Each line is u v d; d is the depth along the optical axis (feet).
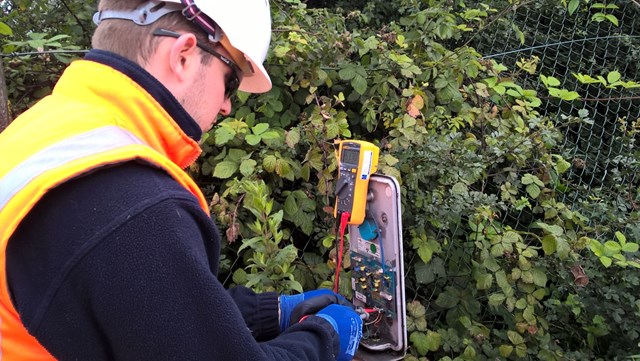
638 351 7.45
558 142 10.23
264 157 7.22
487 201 7.42
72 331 2.17
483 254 7.36
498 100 9.61
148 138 2.59
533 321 7.22
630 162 9.30
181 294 2.20
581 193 9.64
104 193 2.20
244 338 2.37
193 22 2.75
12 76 7.75
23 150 2.38
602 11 13.10
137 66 2.63
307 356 2.98
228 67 3.02
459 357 7.02
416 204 7.41
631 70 13.79
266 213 5.80
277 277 5.57
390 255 4.86
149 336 2.14
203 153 7.72
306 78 8.23
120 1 2.72
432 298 8.17
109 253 2.12
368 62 8.88
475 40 12.62
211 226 2.52
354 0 15.07
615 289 7.60
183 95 2.78
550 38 13.82
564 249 7.29
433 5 9.91
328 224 7.45
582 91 13.16
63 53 7.66
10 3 8.82
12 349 2.42
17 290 2.18
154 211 2.21
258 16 3.11
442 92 8.93
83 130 2.38
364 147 4.95
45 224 2.18
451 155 7.52
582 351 7.67
